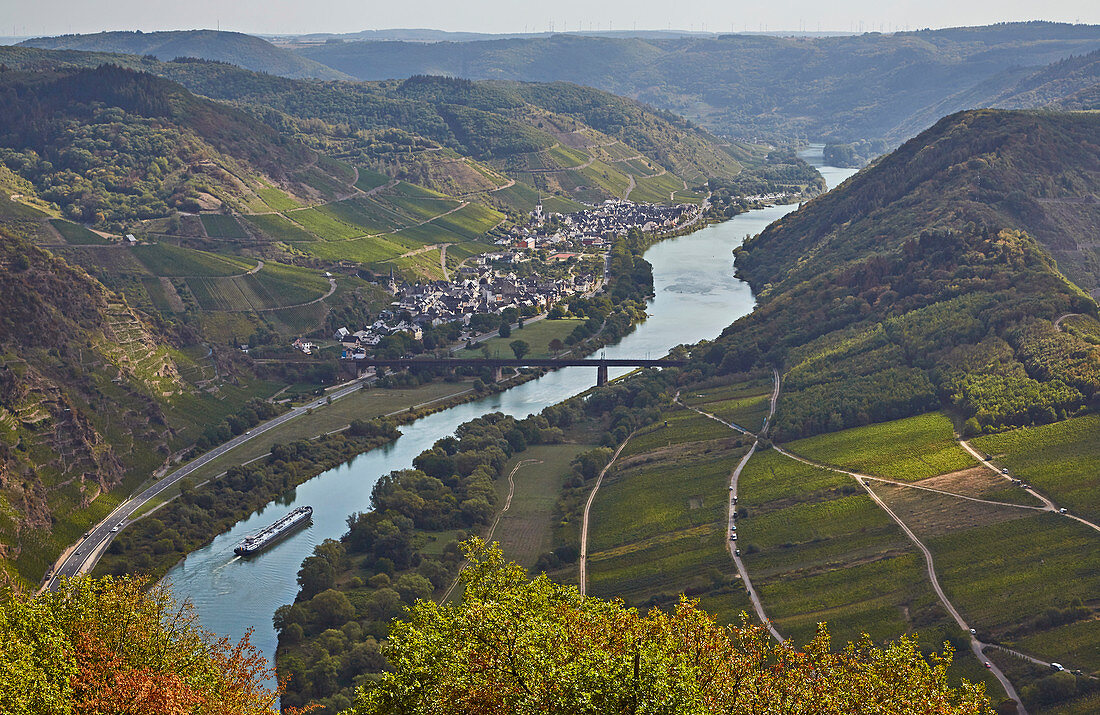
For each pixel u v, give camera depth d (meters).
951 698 130.12
